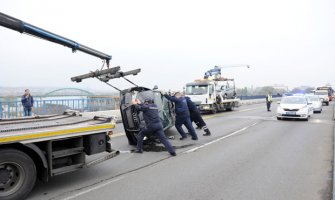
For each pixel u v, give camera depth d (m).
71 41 7.31
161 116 10.78
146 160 7.63
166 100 11.34
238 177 6.14
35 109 13.76
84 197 5.05
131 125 9.48
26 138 4.89
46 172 5.21
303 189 5.43
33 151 5.07
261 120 17.38
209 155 8.16
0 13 5.95
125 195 5.14
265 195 5.13
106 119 6.47
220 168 6.83
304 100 17.89
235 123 15.85
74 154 5.69
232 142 10.10
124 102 9.58
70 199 4.96
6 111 12.83
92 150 5.90
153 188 5.49
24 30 6.37
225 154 8.27
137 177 6.17
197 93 22.11
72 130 5.50
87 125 5.84
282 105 17.58
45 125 5.78
